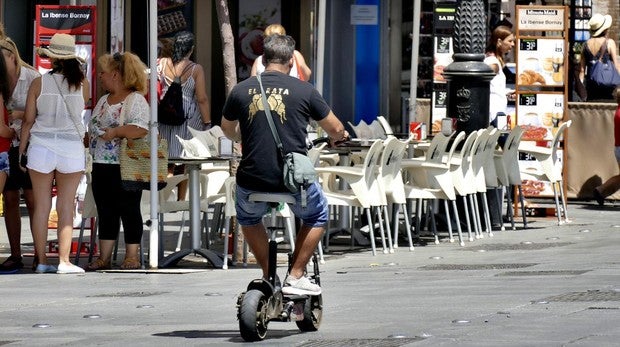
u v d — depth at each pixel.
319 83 48.47
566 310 25.56
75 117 35.28
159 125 43.88
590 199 54.94
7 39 35.69
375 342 22.53
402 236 44.03
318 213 24.33
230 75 38.34
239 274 34.91
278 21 60.12
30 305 28.91
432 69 50.06
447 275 33.09
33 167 35.12
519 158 49.66
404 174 45.47
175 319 26.39
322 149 39.69
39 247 35.75
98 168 35.91
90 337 24.12
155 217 36.06
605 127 54.31
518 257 37.09
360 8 59.97
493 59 48.41
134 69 35.50
